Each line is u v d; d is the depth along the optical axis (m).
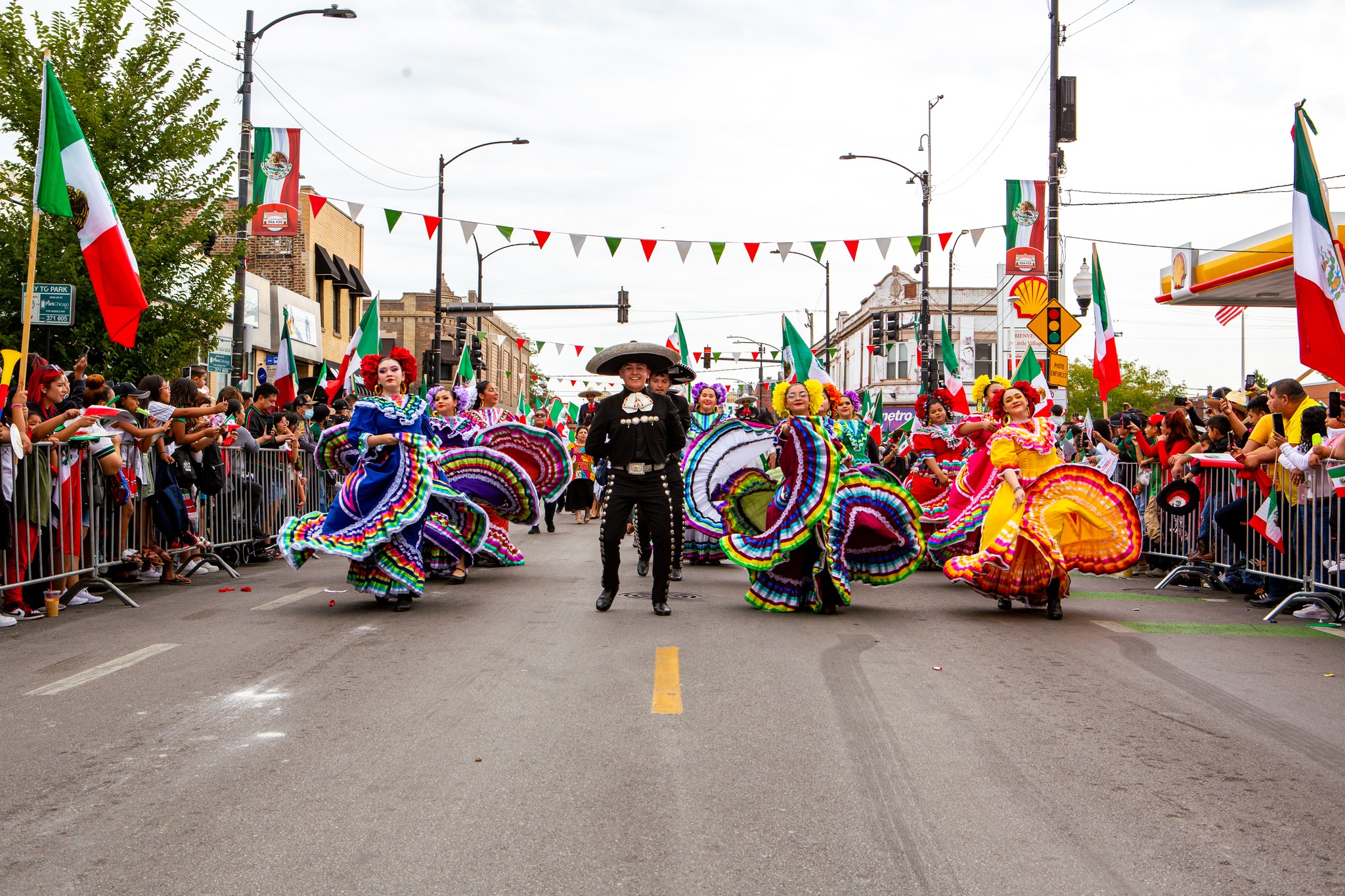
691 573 11.75
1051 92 17.92
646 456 8.70
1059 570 8.38
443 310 27.64
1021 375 17.02
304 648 7.07
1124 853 3.72
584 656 6.86
